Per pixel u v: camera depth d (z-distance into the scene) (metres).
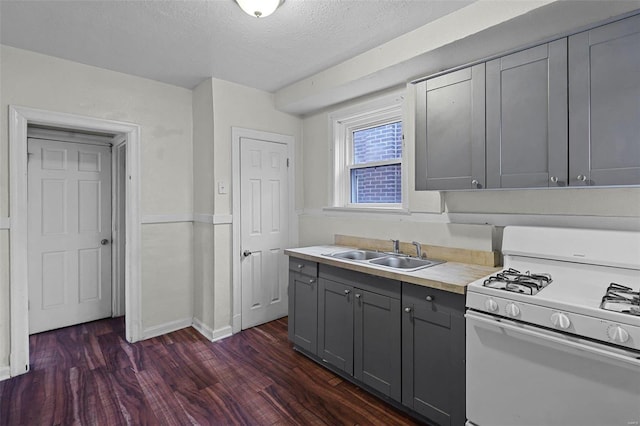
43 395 2.18
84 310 3.44
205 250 3.16
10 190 2.37
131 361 2.63
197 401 2.12
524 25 1.78
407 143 2.61
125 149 3.25
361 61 2.52
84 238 3.42
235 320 3.17
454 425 1.73
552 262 1.82
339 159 3.30
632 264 1.57
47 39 2.29
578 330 1.29
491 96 1.83
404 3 1.87
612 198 1.77
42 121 2.51
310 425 1.90
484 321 1.54
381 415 2.00
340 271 2.37
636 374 1.20
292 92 3.18
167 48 2.43
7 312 2.38
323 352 2.50
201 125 3.16
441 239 2.45
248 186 3.26
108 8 1.92
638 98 1.39
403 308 1.97
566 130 1.58
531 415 1.44
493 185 1.83
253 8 1.78
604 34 1.47
